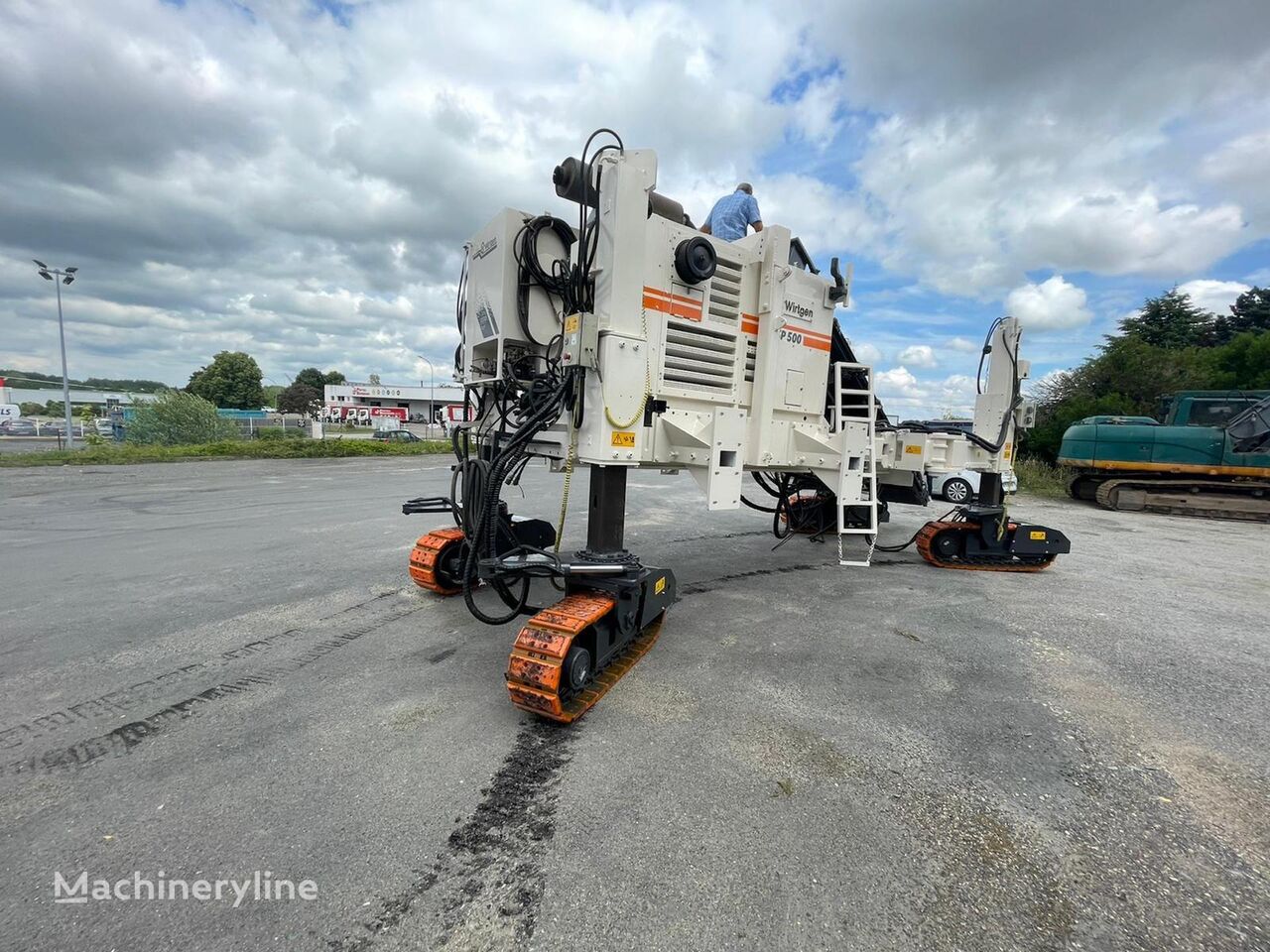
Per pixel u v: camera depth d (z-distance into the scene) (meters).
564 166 3.67
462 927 1.82
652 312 4.00
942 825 2.34
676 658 3.96
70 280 23.36
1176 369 18.56
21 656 3.81
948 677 3.76
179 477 14.70
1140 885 2.06
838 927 1.84
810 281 5.09
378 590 5.28
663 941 1.78
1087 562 7.33
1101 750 2.94
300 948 1.73
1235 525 10.81
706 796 2.48
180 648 3.97
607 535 3.89
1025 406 6.94
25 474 14.92
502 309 4.09
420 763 2.69
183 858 2.09
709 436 4.16
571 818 2.33
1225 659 4.13
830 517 8.03
